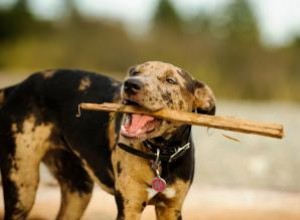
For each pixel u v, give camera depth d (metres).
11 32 55.47
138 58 49.81
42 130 7.34
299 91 47.28
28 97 7.39
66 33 52.72
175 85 6.39
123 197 6.41
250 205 10.55
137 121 6.10
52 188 10.66
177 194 6.48
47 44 52.88
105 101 7.04
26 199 7.29
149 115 6.07
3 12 55.59
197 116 6.06
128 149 6.30
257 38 50.72
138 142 6.30
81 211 7.81
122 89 6.10
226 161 15.15
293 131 21.45
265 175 13.75
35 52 52.16
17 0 56.38
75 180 7.73
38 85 7.44
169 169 6.37
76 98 7.24
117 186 6.46
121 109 6.08
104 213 9.45
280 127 5.95
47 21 55.47
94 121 7.00
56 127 7.37
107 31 51.06
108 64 50.19
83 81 7.34
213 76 46.84
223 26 55.75
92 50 50.59
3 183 7.35
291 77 47.69
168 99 6.27
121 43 50.00
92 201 10.18
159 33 49.97
